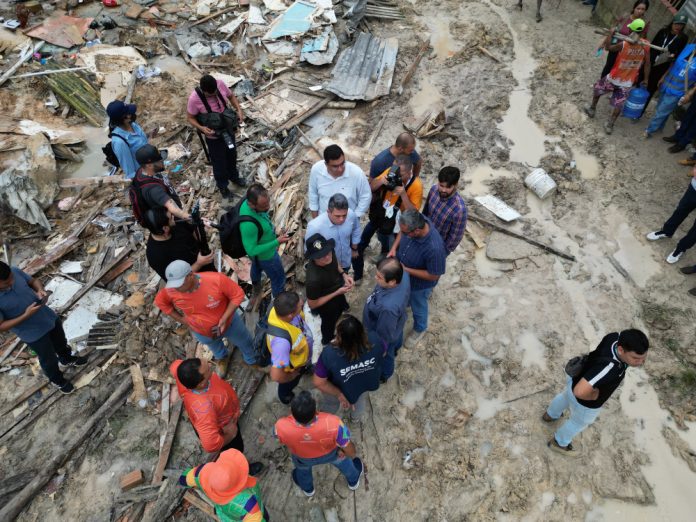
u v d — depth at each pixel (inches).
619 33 320.8
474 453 205.3
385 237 257.1
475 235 291.3
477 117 370.9
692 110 307.6
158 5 490.9
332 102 388.8
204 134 279.0
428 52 433.1
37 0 476.7
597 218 297.6
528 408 219.0
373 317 187.6
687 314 248.8
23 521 191.2
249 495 141.9
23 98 388.5
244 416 220.2
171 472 200.4
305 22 447.8
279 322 172.6
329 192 219.3
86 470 204.2
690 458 201.9
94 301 263.7
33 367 238.4
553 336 244.7
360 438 211.9
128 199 317.7
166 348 239.5
